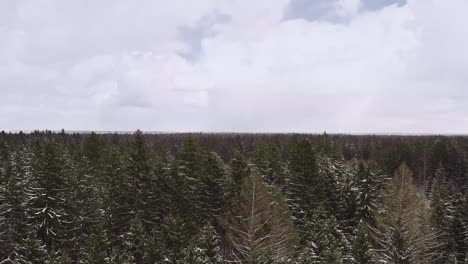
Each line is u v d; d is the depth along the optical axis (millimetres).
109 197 44938
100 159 64688
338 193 49375
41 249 32031
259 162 56688
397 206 36375
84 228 42719
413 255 33875
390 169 96812
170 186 46344
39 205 37906
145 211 44406
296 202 46969
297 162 48781
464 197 51188
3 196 38562
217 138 165750
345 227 46031
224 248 38125
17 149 71688
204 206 46594
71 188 42938
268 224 31906
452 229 44562
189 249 30641
